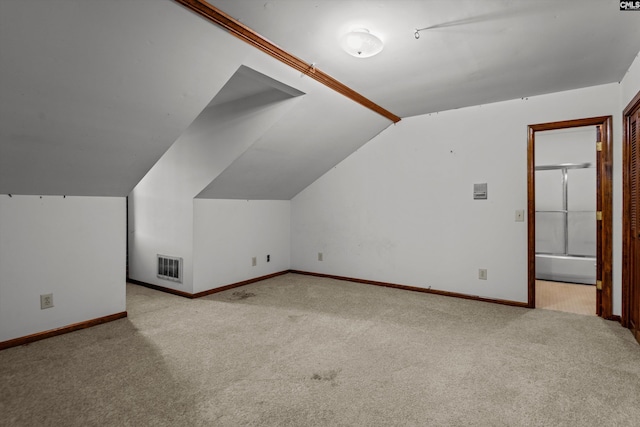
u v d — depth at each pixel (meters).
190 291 3.70
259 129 3.18
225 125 3.43
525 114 3.32
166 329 2.77
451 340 2.54
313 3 1.76
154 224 4.07
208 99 2.37
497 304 3.46
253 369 2.10
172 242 3.88
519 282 3.39
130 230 4.38
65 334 2.67
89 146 2.32
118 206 3.04
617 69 2.65
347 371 2.08
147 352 2.34
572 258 4.61
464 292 3.68
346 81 2.83
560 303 3.52
